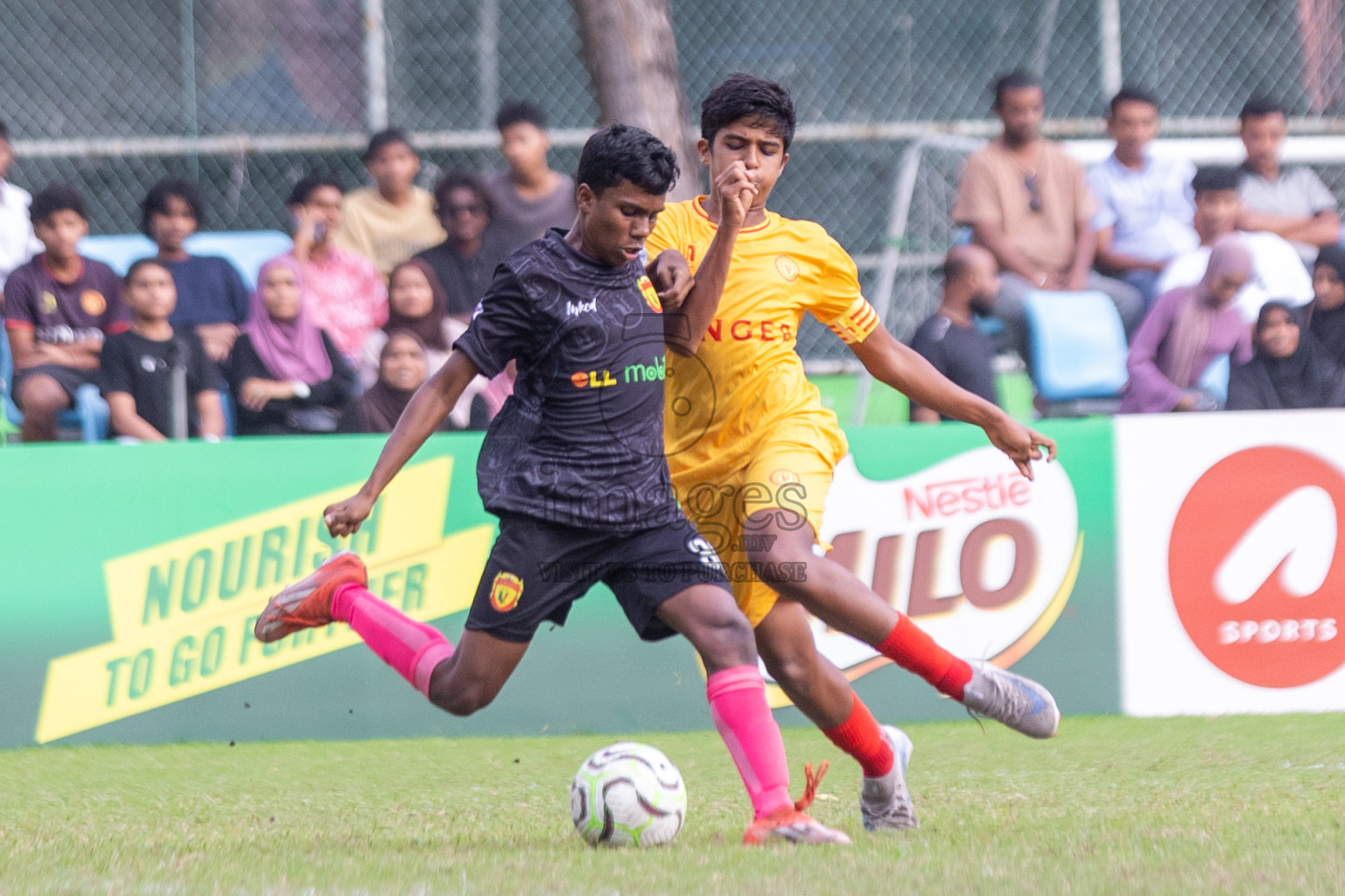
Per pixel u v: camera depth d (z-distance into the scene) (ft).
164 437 69.41
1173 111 96.27
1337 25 93.45
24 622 58.75
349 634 60.08
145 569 59.31
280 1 98.48
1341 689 61.72
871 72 105.09
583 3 88.07
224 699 59.41
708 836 38.14
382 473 34.12
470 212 73.61
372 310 75.00
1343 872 29.43
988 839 35.32
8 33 97.19
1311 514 61.67
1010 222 76.84
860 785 48.78
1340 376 75.05
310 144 87.97
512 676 60.44
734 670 35.12
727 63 105.40
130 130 98.53
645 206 33.14
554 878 30.19
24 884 30.32
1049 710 38.17
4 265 76.89
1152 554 61.31
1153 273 78.43
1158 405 74.13
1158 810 40.65
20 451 59.21
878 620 36.73
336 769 53.21
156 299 69.10
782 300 37.45
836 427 38.70
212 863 33.12
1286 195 80.38
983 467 60.85
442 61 101.71
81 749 57.72
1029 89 76.48
